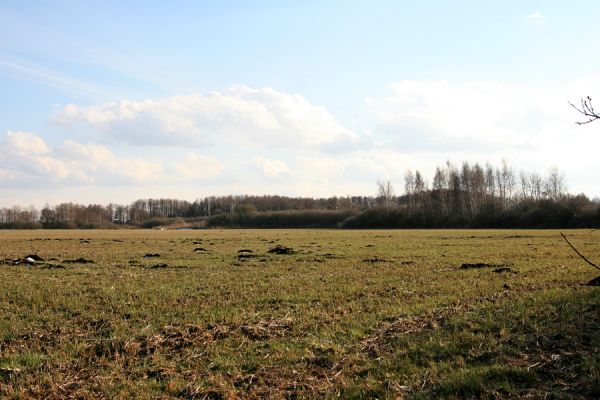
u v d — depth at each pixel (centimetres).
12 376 857
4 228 14462
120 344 1025
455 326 1056
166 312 1348
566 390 719
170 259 2973
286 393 768
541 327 992
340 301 1459
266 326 1161
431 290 1609
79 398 775
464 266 2303
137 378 855
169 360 943
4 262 2806
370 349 966
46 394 789
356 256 2994
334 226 12606
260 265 2541
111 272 2288
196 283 1872
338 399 739
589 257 2642
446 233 6731
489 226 9738
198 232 9088
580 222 8550
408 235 6225
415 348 934
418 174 11706
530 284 1666
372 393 754
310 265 2491
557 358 824
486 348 902
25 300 1535
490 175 10875
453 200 11150
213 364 905
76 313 1355
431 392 747
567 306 1159
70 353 980
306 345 998
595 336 915
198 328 1147
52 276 2145
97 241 5416
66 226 15050
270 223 13788
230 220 14438
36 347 1031
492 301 1349
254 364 901
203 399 758
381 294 1567
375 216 11625
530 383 751
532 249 3322
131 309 1391
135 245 4544
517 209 9894
